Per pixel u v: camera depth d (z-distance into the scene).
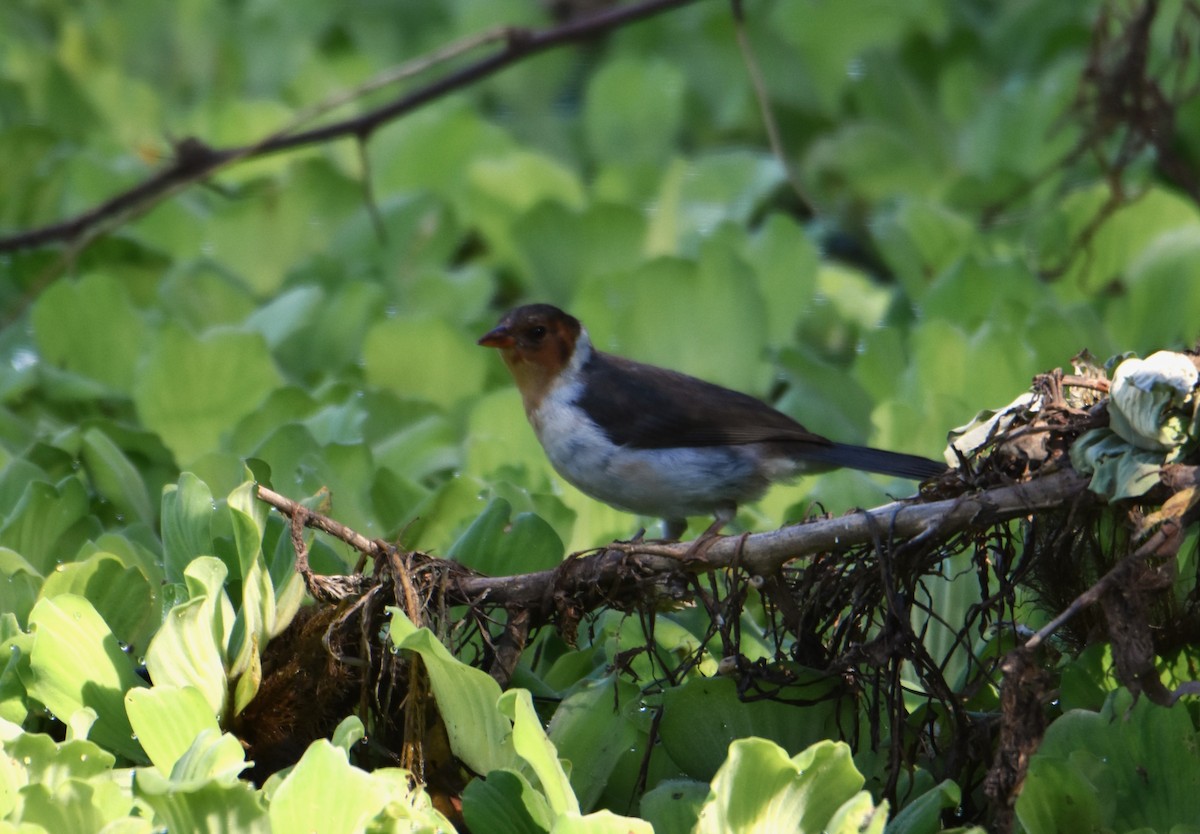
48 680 7.09
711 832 6.21
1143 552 6.40
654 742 7.35
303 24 22.92
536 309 9.37
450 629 7.56
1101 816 6.55
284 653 7.62
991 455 7.03
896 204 15.42
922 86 18.83
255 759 7.51
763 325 12.84
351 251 15.62
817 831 6.40
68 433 10.70
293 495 9.66
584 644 8.47
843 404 11.72
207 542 7.70
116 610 8.00
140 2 21.77
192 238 16.12
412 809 6.36
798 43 19.59
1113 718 6.95
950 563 8.35
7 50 20.56
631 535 10.23
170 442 11.80
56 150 16.97
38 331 12.89
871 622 7.30
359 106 19.39
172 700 6.68
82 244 14.16
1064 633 7.70
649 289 12.83
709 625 8.05
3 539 8.84
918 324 13.61
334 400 11.64
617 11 14.09
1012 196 14.65
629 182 17.12
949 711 7.18
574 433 9.16
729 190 16.95
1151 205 14.16
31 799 6.07
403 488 9.88
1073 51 18.73
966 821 7.08
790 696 7.20
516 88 20.88
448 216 15.80
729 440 8.96
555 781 6.32
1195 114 16.09
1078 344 11.41
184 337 11.72
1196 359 6.90
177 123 19.34
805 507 9.66
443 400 12.83
